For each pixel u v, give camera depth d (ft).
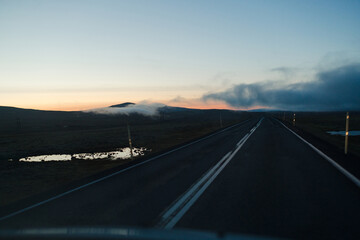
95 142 86.89
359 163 24.00
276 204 13.25
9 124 332.60
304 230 10.00
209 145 46.55
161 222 11.44
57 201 16.81
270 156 30.12
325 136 56.70
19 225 12.43
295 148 36.52
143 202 14.92
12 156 62.34
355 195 14.16
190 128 138.41
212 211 12.60
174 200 14.90
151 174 23.81
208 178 20.26
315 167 22.56
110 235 10.11
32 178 30.81
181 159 32.14
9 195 21.95
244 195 15.12
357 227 10.13
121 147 67.10
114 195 17.15
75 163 43.34
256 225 10.61
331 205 12.73
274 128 88.53
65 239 10.07
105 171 27.86
